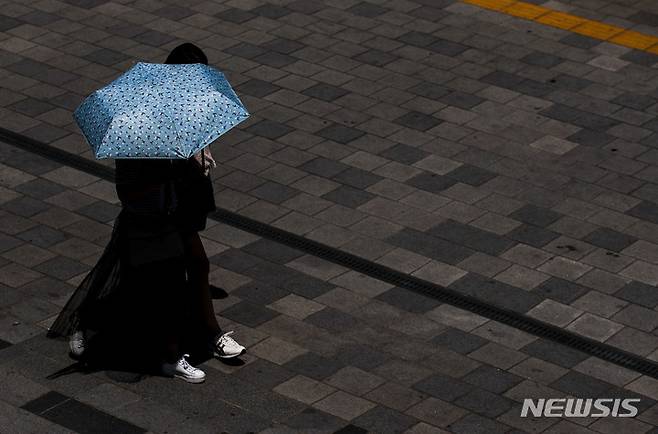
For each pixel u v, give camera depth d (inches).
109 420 423.2
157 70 428.1
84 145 601.3
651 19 729.6
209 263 472.4
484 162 587.2
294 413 428.5
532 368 454.9
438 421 426.6
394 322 478.3
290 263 513.0
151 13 729.6
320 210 550.3
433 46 693.3
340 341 466.9
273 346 462.9
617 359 461.1
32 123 617.9
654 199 561.0
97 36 701.9
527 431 422.6
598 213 550.0
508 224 541.0
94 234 531.8
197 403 432.5
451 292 496.7
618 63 679.7
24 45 691.4
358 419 426.3
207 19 722.2
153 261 422.3
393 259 517.0
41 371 446.9
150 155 402.6
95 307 446.6
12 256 514.3
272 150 595.8
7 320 473.4
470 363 456.4
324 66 671.1
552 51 689.6
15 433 416.5
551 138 607.2
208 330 449.7
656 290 499.5
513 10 735.7
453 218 545.0
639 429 425.1
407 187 567.2
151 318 441.7
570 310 487.5
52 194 560.7
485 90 649.0
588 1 751.1
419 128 614.2
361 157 590.6
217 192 562.6
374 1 745.0
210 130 409.7
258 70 666.8
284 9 734.5
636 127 618.2
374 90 648.4
